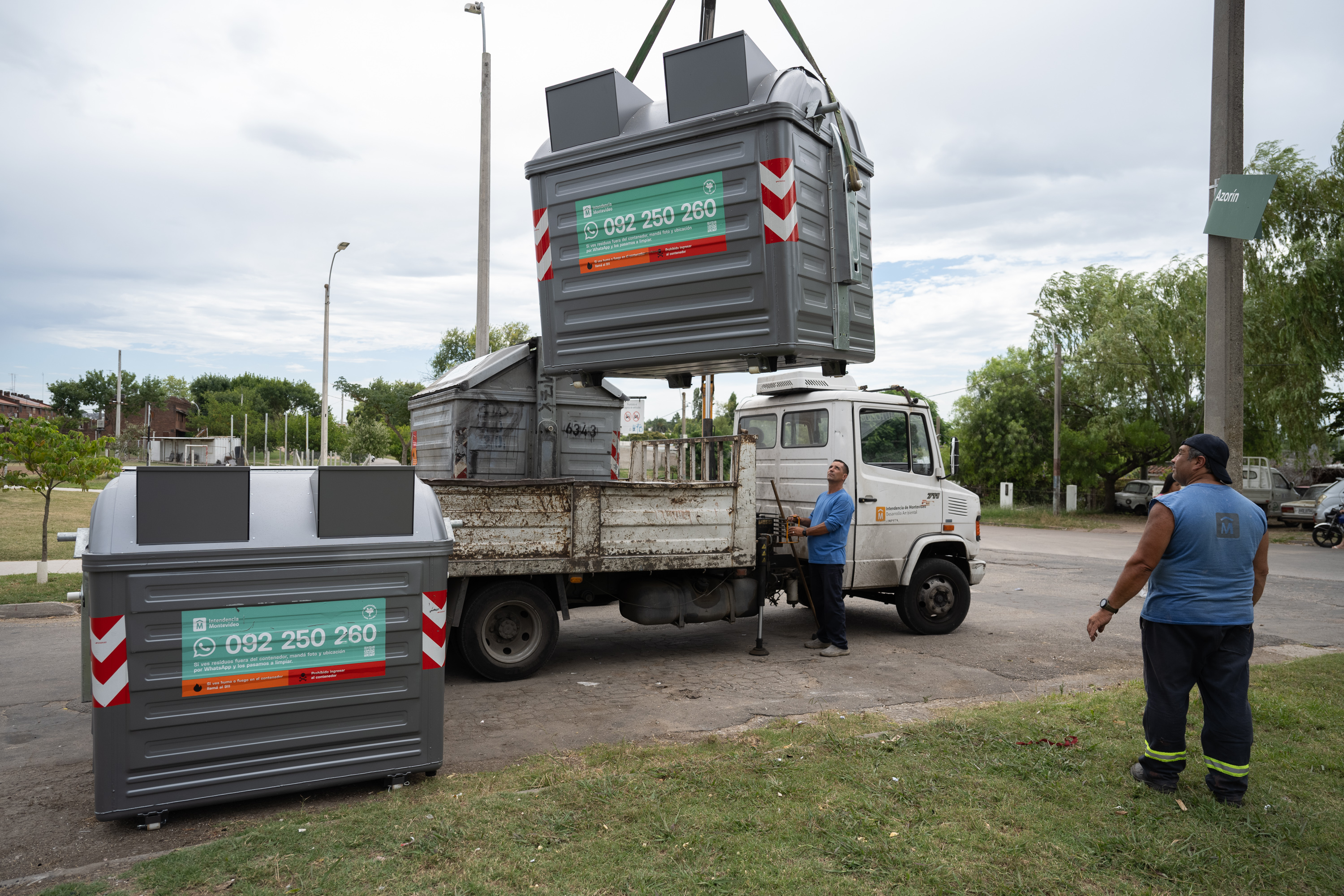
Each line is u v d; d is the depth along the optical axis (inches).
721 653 297.1
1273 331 871.1
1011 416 1267.2
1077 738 182.4
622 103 209.5
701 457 345.1
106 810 138.1
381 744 157.8
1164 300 1107.3
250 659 147.3
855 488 317.4
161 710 141.6
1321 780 161.3
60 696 237.9
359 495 156.0
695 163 196.5
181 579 142.2
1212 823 140.4
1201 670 155.5
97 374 3585.1
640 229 205.3
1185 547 152.3
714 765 164.9
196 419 3558.1
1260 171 865.5
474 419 304.3
